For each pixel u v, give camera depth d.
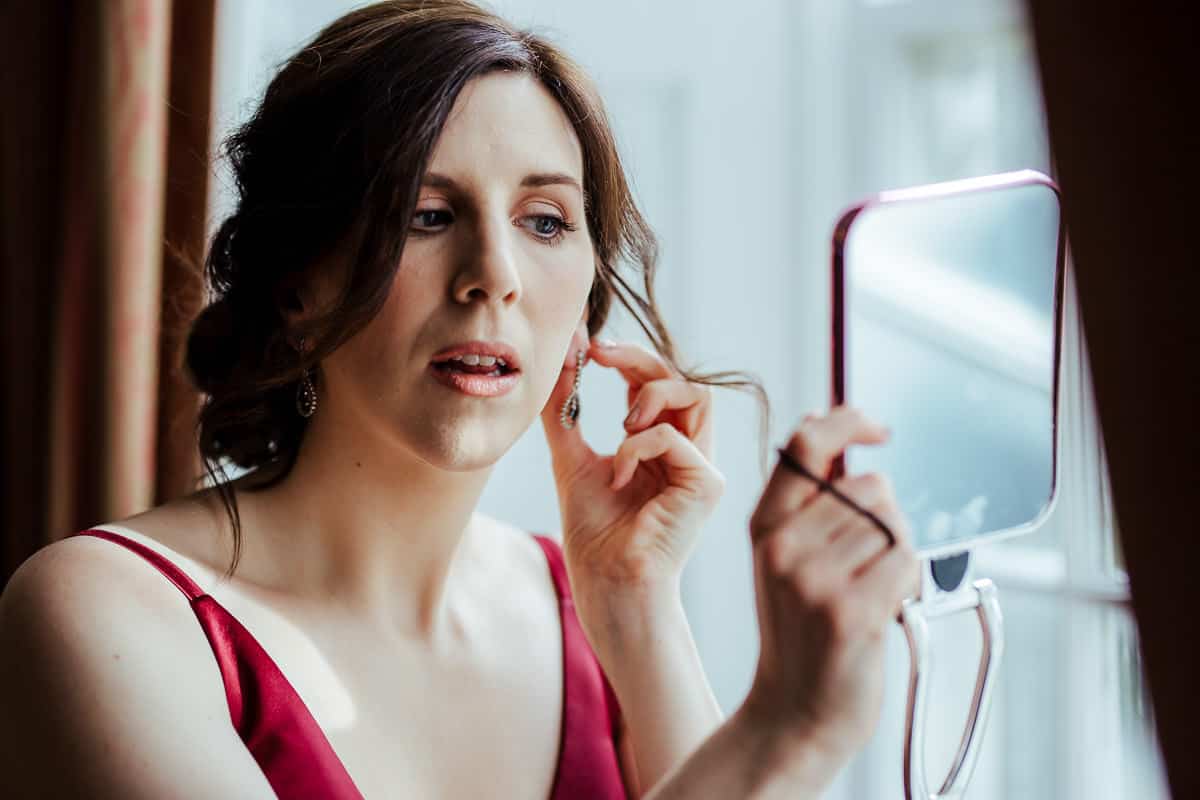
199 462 1.29
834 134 2.20
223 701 0.73
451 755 0.84
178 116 1.27
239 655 0.75
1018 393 0.60
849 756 0.55
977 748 0.62
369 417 0.78
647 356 0.99
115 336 1.19
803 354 2.27
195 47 1.27
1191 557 0.32
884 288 0.55
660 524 0.93
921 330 0.56
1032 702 1.77
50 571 0.72
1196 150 0.32
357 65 0.77
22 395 1.19
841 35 2.19
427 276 0.75
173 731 0.67
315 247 0.78
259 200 0.82
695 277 2.33
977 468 0.59
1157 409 0.33
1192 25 0.32
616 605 0.92
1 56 1.17
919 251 0.56
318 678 0.79
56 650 0.68
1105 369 0.33
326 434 0.83
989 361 0.59
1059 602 1.70
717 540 2.37
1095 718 1.66
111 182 1.18
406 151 0.73
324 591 0.83
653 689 0.90
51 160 1.18
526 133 0.78
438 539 0.85
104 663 0.68
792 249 2.27
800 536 0.53
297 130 0.79
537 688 0.91
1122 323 0.33
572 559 0.94
